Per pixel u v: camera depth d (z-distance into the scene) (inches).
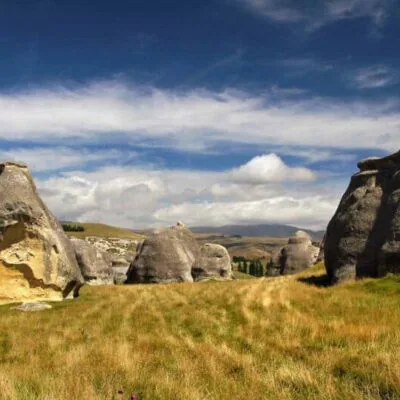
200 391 351.9
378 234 1202.6
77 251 2305.6
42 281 1256.2
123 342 602.9
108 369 430.0
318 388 343.3
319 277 1480.1
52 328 792.3
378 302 835.4
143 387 368.2
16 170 1330.0
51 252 1278.3
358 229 1253.7
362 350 468.1
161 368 442.6
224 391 355.9
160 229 2573.8
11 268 1250.0
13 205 1251.2
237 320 788.0
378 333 548.4
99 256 2396.7
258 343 559.8
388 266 1112.8
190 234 2832.2
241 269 6112.2
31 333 741.9
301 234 2987.2
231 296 1131.9
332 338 554.3
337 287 1072.2
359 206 1285.7
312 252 2874.0
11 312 1045.8
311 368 403.5
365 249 1219.9
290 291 1119.6
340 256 1274.6
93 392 337.1
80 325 815.7
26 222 1261.1
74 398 326.0
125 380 387.2
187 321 817.5
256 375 388.8
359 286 1032.8
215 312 898.7
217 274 2566.4
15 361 535.8
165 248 2466.8
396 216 1139.3
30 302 1175.6
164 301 1169.4
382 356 414.0
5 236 1247.5
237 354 482.9
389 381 343.9
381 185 1293.1
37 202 1314.0
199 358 473.7
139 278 2464.3
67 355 519.5
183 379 383.2
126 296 1337.4
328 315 755.4
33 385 379.2
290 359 446.0
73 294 1386.6
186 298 1208.2
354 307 800.9
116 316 924.6
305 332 617.6
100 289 1595.7
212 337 643.5
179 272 2428.6
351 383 352.8
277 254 3056.1
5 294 1238.3
